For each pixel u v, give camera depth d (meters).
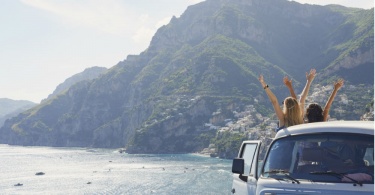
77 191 113.62
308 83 8.41
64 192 112.75
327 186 5.68
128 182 129.12
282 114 7.42
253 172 7.36
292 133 6.55
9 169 183.00
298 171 6.11
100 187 119.69
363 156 5.69
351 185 5.52
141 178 138.62
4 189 121.94
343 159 5.82
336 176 5.71
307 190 5.79
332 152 5.96
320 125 6.35
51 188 121.19
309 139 6.28
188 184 120.31
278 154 6.54
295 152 6.32
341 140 5.98
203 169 165.12
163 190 110.44
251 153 7.89
